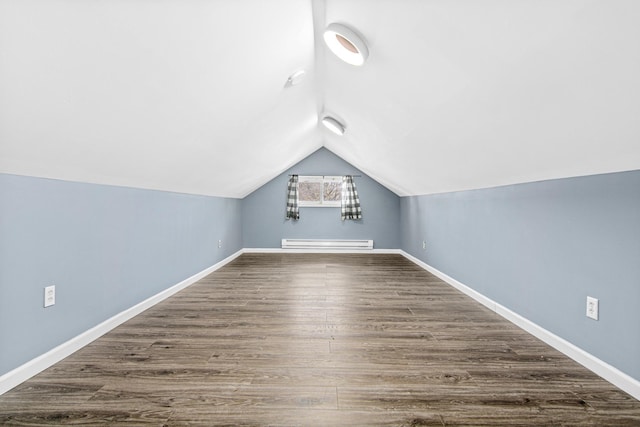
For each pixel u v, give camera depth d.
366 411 1.46
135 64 1.33
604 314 1.73
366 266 4.91
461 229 3.52
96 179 2.13
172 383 1.67
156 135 1.98
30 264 1.71
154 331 2.35
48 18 0.96
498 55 1.29
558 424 1.38
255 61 1.89
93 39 1.11
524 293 2.43
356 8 1.55
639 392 1.53
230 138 2.81
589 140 1.49
